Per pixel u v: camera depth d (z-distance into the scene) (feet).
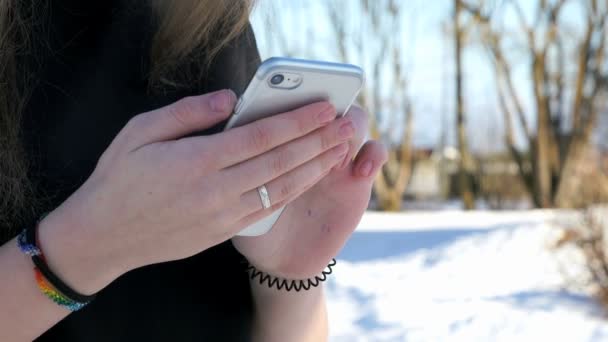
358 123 2.73
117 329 2.72
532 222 23.91
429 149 71.92
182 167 2.23
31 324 2.38
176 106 2.29
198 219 2.27
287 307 3.00
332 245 2.88
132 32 2.80
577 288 16.43
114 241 2.30
